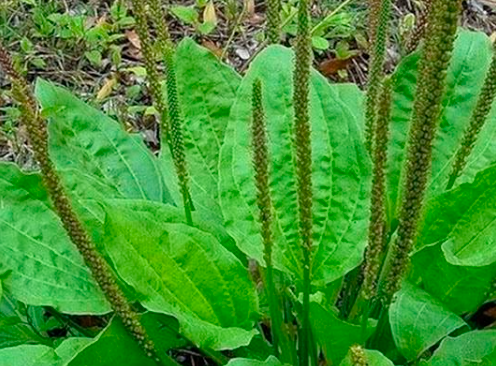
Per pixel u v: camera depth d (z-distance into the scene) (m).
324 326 0.39
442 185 0.47
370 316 0.44
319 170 0.43
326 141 0.43
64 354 0.38
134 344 0.40
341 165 0.43
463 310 0.44
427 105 0.30
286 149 0.44
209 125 0.48
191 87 0.48
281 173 0.43
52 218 0.43
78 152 0.49
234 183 0.43
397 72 0.48
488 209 0.43
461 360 0.40
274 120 0.44
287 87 0.45
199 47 0.49
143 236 0.39
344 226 0.43
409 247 0.35
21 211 0.43
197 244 0.41
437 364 0.40
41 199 0.43
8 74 0.33
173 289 0.40
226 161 0.43
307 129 0.34
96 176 0.49
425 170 0.32
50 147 0.48
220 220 0.46
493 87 0.39
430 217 0.43
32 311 0.47
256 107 0.34
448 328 0.41
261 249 0.42
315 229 0.43
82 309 0.41
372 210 0.35
